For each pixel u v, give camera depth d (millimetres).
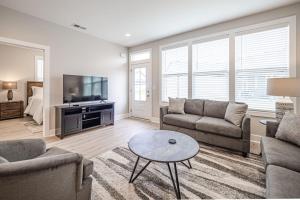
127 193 1663
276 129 2104
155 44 4949
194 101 3732
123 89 5586
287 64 2934
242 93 3418
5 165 930
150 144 1904
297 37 2811
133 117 5672
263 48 3158
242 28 3342
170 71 4652
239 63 3430
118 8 2973
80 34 4191
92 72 4527
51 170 1065
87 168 1374
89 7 2945
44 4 2830
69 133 3576
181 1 2738
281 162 1426
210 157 2496
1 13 2881
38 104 4750
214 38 3752
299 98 2791
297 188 1057
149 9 3029
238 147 2574
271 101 3109
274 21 2996
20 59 5645
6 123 4578
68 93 3750
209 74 3883
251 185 1790
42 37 3441
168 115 3525
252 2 2771
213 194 1648
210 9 3023
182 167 2186
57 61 3721
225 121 2955
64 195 1170
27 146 1543
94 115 4242
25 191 980
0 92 5312
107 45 4949
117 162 2332
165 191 1699
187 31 4164
